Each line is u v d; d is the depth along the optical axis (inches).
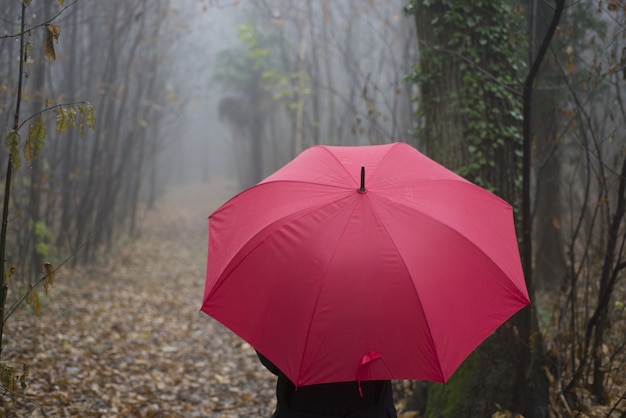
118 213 780.0
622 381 157.2
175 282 502.9
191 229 942.4
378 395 90.1
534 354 155.2
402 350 72.6
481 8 167.8
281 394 91.1
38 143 103.6
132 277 495.2
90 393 202.4
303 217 81.0
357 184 85.4
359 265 75.0
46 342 252.4
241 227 86.5
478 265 79.4
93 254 513.7
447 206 84.4
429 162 96.3
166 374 248.8
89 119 107.1
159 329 332.2
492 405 156.1
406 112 476.1
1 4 294.0
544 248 344.2
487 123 166.9
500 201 92.0
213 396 230.2
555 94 257.4
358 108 648.4
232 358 288.4
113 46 502.0
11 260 346.0
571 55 166.2
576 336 161.5
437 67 174.7
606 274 150.9
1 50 289.0
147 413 196.1
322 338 73.0
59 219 546.6
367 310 73.2
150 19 637.3
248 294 79.7
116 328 315.3
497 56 171.9
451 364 72.6
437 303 74.4
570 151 323.3
